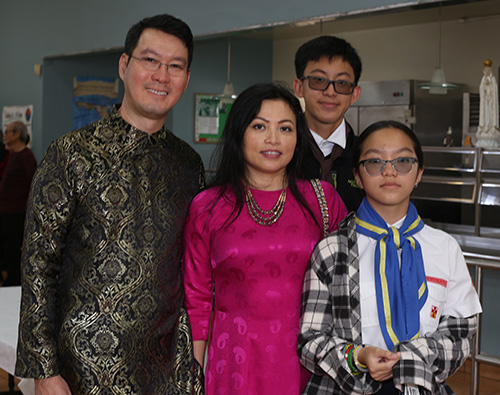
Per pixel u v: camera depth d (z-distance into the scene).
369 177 1.78
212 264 1.88
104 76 7.68
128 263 1.74
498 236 3.52
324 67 2.43
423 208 3.88
